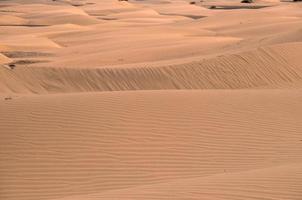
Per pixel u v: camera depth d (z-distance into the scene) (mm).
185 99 19297
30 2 134875
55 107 17531
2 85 27266
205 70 30531
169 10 108375
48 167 14539
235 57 31906
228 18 74062
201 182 12195
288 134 17484
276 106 19844
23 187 13500
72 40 59844
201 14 99688
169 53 42906
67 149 15328
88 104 17906
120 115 17266
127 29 67438
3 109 17250
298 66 32344
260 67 31562
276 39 44438
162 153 15570
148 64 33125
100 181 13922
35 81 28625
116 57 41781
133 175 14266
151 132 16578
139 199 10836
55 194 13172
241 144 16469
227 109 18922
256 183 11711
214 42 48750
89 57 42344
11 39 58625
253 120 18344
